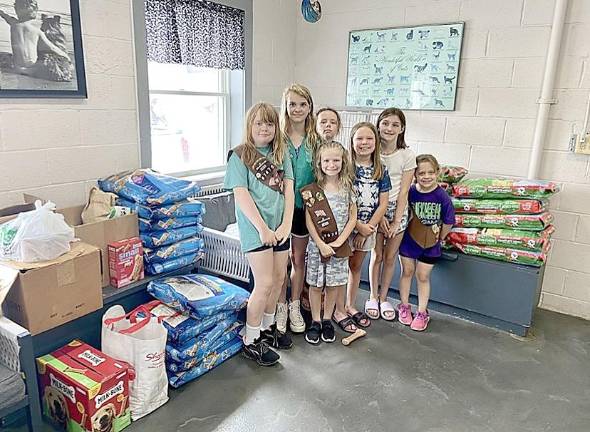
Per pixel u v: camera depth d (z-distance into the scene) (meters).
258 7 3.63
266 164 2.34
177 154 3.44
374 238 2.80
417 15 3.46
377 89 3.74
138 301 2.40
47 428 1.92
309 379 2.34
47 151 2.39
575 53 2.92
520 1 3.04
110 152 2.71
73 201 2.56
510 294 2.85
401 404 2.16
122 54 2.67
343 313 2.91
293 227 2.66
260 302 2.41
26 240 1.83
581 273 3.15
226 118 3.75
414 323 2.91
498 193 2.88
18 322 1.85
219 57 3.35
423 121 3.56
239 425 1.99
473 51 3.26
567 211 3.12
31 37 2.21
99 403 1.80
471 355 2.62
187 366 2.24
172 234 2.48
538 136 3.08
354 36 3.77
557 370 2.49
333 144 2.52
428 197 2.84
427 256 2.89
